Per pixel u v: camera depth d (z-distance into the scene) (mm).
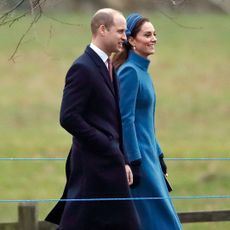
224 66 135000
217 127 98875
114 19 28344
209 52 145250
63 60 136750
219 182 67875
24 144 87812
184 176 71312
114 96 28547
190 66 135375
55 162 77875
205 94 117438
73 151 28438
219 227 49375
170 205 31016
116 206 27922
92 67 28031
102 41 28375
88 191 27922
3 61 135000
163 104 111562
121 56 31438
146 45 31000
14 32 147375
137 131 30688
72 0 168625
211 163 75250
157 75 130500
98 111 28078
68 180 28938
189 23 164875
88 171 27922
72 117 27547
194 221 36125
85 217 27953
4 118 103812
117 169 27969
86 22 157125
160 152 32000
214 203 58531
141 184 30516
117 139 28375
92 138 27594
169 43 151625
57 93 118875
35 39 31328
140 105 30766
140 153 30438
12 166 76000
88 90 27812
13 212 51875
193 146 86625
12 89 120875
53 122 101750
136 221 28109
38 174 73375
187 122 101812
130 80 30438
